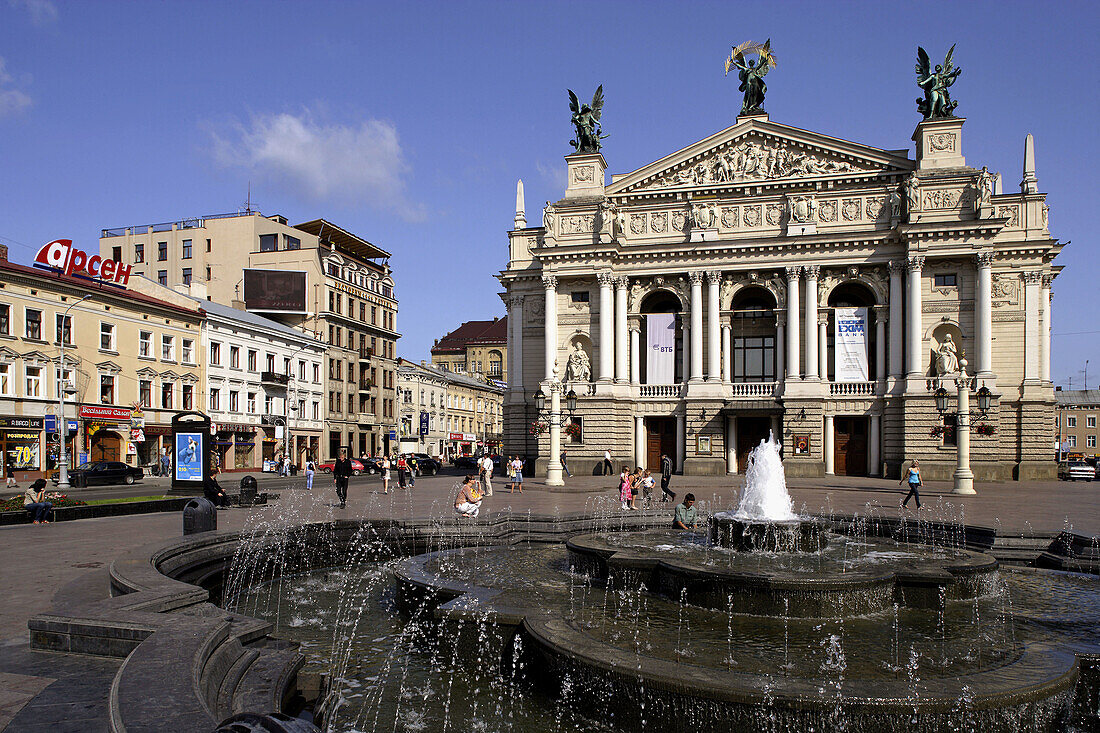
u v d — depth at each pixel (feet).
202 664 26.13
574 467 189.67
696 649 36.76
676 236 193.77
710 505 110.42
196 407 206.90
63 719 23.63
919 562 51.06
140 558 47.96
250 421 228.43
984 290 171.63
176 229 281.13
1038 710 28.89
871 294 195.00
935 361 177.06
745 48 197.88
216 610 36.94
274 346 240.94
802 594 42.93
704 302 193.26
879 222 181.47
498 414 430.61
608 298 192.85
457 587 46.78
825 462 184.24
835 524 78.28
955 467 170.19
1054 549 64.75
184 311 203.41
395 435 317.63
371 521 74.43
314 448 261.44
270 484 168.86
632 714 30.42
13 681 27.84
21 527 73.77
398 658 41.50
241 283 273.33
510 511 86.33
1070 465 251.19
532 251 201.87
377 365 305.94
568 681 33.04
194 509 63.26
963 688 28.63
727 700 28.40
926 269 177.99
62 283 169.17
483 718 33.35
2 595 41.60
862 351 181.98
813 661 34.96
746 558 53.01
